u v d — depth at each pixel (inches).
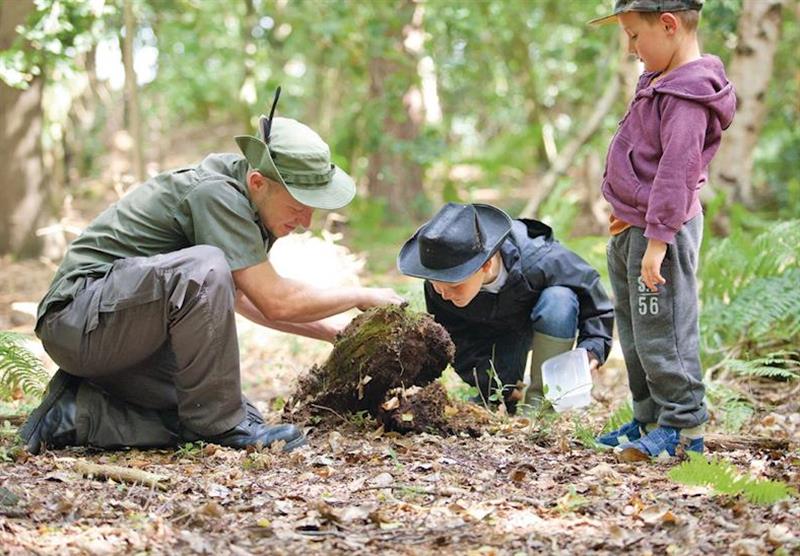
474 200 669.9
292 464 162.7
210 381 167.6
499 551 123.9
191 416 170.7
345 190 173.9
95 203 639.8
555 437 177.9
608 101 441.1
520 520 134.1
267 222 175.9
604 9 561.0
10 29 399.5
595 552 123.3
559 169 437.4
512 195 701.9
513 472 152.9
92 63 649.0
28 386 198.4
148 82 685.9
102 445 172.4
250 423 173.8
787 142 592.4
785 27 579.2
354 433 179.6
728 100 152.3
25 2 396.2
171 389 175.6
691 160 148.5
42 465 160.6
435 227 174.6
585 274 191.5
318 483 152.5
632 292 159.0
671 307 157.6
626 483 150.1
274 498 144.9
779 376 243.1
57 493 144.0
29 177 462.9
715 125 152.5
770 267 259.3
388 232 533.6
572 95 664.4
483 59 667.4
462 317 196.2
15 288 409.4
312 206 169.3
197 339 164.2
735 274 263.9
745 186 427.2
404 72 559.5
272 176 169.3
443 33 576.1
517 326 197.5
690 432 161.8
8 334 200.2
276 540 128.0
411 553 124.3
